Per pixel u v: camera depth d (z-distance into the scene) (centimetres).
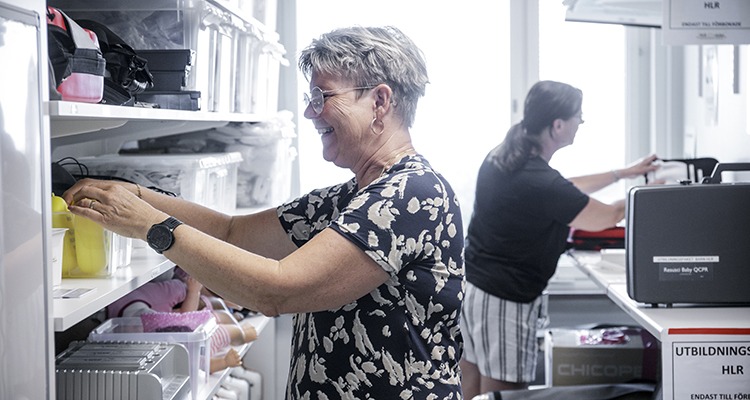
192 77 223
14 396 124
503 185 327
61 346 210
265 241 188
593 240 371
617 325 380
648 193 239
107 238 172
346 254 148
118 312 229
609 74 418
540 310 356
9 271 121
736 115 337
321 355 160
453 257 161
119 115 148
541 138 325
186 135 316
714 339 218
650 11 326
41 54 130
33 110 127
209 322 209
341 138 163
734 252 239
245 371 338
